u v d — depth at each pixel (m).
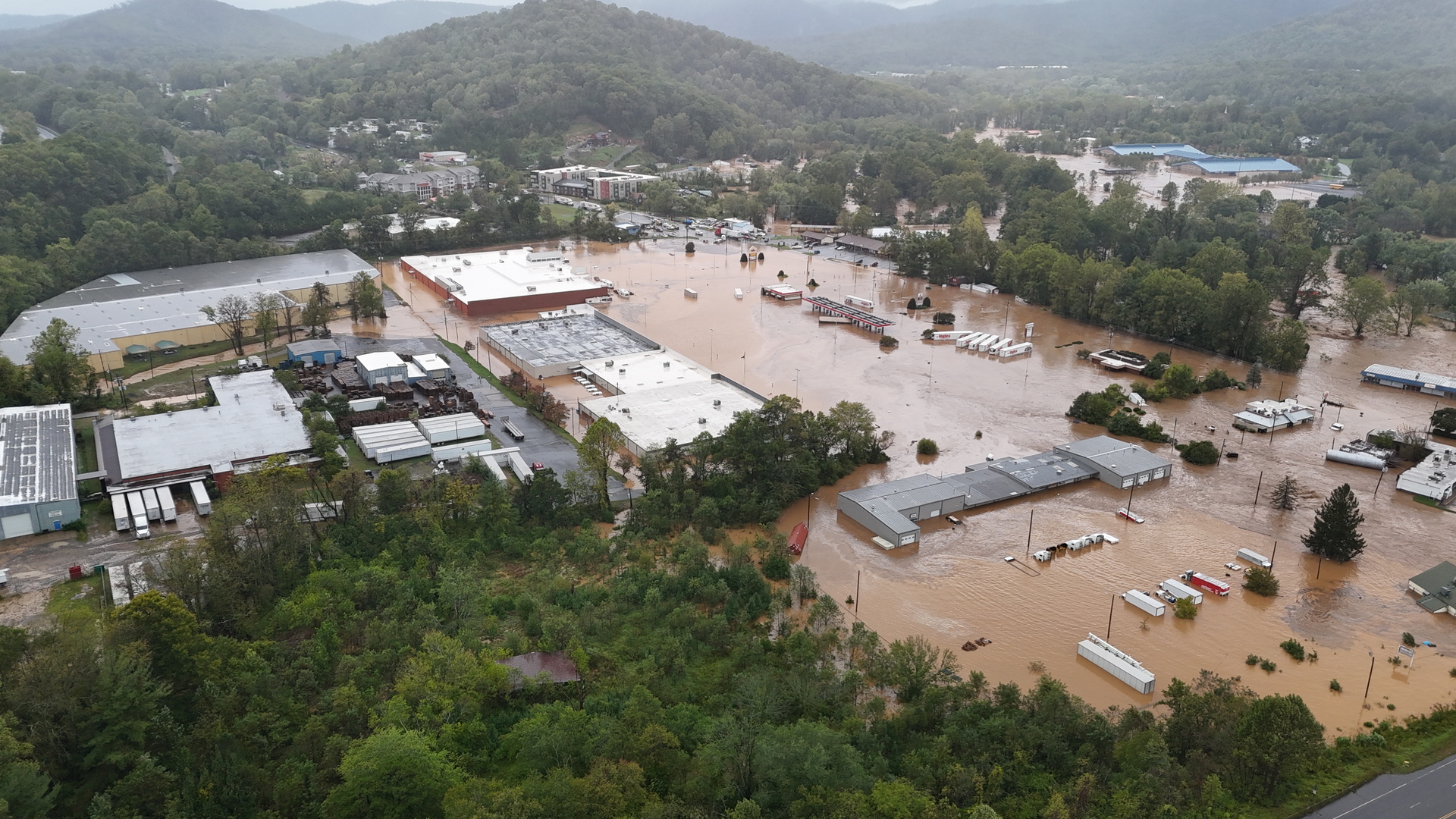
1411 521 149.50
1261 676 111.44
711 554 138.62
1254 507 155.62
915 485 157.25
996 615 124.44
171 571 108.12
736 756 85.19
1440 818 86.69
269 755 85.81
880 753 90.19
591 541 132.75
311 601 110.50
